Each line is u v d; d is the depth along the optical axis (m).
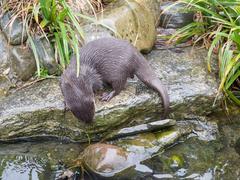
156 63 3.32
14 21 3.26
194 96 3.12
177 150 2.97
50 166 2.88
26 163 2.89
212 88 3.15
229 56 3.14
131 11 3.36
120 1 3.45
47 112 3.03
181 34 3.49
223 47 3.25
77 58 2.98
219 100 3.15
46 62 3.21
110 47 3.02
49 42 3.25
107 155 2.84
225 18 3.40
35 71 3.23
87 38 3.24
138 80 3.18
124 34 3.29
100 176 2.80
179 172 2.85
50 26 3.28
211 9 3.42
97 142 3.02
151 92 3.09
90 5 3.33
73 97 2.86
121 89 3.05
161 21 3.63
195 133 3.08
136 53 3.06
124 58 3.01
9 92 3.15
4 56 3.23
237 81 3.31
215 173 2.84
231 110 3.21
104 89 3.13
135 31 3.33
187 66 3.29
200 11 3.48
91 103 2.88
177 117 3.13
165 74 3.24
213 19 3.42
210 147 3.00
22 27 3.25
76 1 3.40
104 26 3.23
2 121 2.99
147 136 3.00
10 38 3.24
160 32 3.59
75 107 2.86
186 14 3.59
